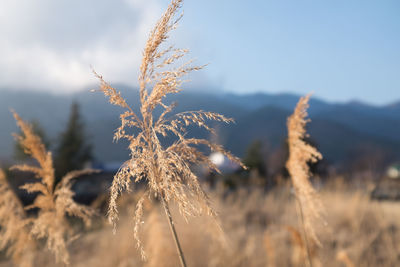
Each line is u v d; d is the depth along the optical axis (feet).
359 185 28.25
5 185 8.12
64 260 7.42
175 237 3.96
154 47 3.92
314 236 8.98
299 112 8.20
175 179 3.73
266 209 25.39
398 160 172.14
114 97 3.82
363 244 18.40
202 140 4.00
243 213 24.67
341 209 24.00
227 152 4.07
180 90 3.88
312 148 8.04
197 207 3.80
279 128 580.71
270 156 111.96
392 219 23.35
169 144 3.87
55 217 7.23
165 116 3.92
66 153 115.03
